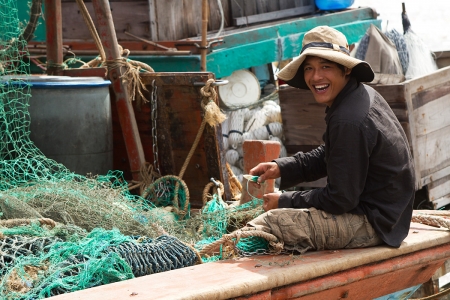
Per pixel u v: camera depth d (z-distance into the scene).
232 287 3.06
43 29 8.02
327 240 3.68
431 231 4.14
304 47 3.70
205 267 3.41
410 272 4.04
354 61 3.50
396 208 3.70
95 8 5.34
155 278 3.21
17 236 3.65
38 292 3.13
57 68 5.82
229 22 8.41
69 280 3.20
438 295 4.56
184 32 7.76
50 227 3.96
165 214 4.69
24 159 4.88
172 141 5.34
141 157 5.39
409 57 7.02
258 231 3.62
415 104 5.73
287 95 6.38
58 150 5.01
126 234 4.19
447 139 6.16
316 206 3.69
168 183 5.30
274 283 3.22
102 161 5.25
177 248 3.65
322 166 4.06
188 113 5.20
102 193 4.50
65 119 5.00
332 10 9.01
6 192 4.36
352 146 3.50
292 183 4.11
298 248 3.66
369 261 3.64
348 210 3.64
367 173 3.63
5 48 5.49
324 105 6.17
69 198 4.30
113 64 5.34
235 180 5.45
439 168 6.09
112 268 3.29
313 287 3.42
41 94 4.94
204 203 5.09
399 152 3.64
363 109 3.54
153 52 7.14
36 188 4.46
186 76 5.11
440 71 5.97
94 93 5.12
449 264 5.02
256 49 7.64
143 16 7.42
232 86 7.77
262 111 7.48
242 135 7.33
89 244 3.51
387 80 6.00
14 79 4.93
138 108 5.47
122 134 5.59
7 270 3.31
